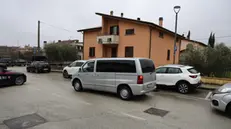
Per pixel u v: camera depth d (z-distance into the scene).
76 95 7.07
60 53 22.61
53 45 23.55
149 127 3.81
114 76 6.69
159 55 18.45
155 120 4.29
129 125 3.90
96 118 4.32
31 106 5.28
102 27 19.30
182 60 12.87
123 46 17.97
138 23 16.45
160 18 21.53
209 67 11.22
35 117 4.30
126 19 17.08
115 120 4.21
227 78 10.18
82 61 13.28
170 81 8.29
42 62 18.81
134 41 17.03
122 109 5.18
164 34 19.58
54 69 22.02
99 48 20.14
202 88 9.38
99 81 7.20
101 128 3.69
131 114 4.72
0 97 6.47
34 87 8.89
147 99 6.65
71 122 4.01
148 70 6.57
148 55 16.12
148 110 5.15
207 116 4.68
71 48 23.56
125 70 6.40
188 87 7.76
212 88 9.07
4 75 8.80
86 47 21.78
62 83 10.55
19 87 8.83
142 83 6.07
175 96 7.31
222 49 11.20
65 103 5.73
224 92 4.79
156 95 7.47
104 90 7.07
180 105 5.83
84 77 7.75
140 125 3.92
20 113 4.59
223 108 4.71
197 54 11.76
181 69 8.12
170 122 4.17
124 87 6.39
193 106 5.72
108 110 5.05
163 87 9.30
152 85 6.80
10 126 3.71
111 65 6.86
